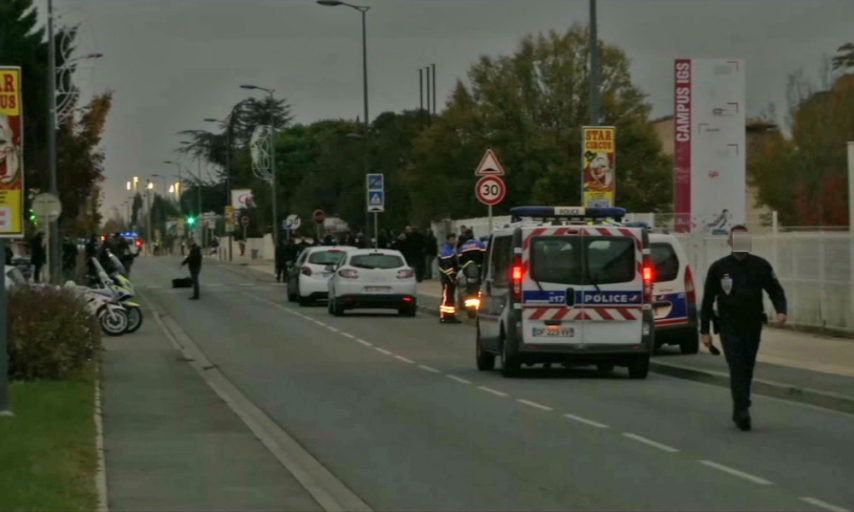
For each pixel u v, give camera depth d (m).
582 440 23.02
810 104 93.06
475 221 86.12
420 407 28.03
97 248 80.69
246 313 64.75
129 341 46.91
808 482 18.72
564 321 33.31
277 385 32.88
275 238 117.25
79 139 77.00
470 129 106.00
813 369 34.41
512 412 27.05
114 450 21.42
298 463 20.58
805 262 47.31
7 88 23.66
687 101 53.78
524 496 17.75
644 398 29.62
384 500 17.53
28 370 30.08
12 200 23.70
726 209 54.09
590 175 46.31
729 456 21.16
